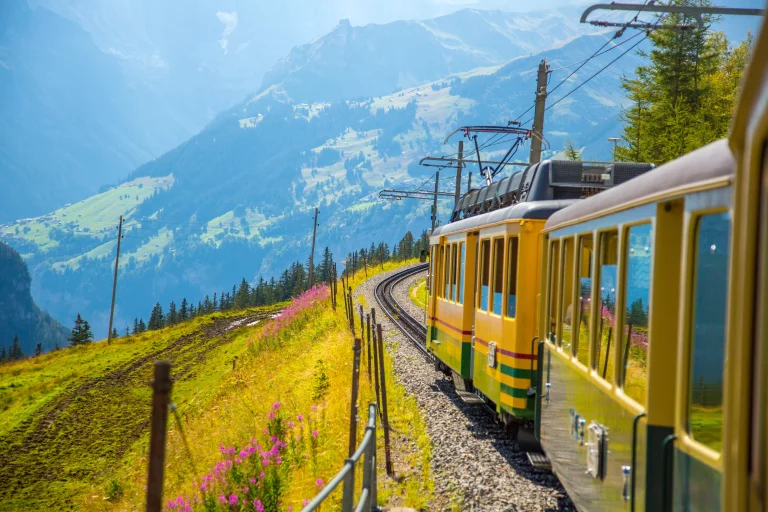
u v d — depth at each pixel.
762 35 2.22
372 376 17.22
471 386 14.03
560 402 7.86
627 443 5.14
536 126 20.11
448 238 15.82
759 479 2.29
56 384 49.59
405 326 28.41
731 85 36.09
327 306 36.41
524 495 8.70
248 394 21.72
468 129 20.44
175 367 48.78
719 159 3.75
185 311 170.50
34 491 28.95
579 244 7.20
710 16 30.20
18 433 38.81
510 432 11.41
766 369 2.30
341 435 12.69
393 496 9.23
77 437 37.34
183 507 9.75
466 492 8.97
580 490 6.76
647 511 4.60
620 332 5.50
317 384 17.73
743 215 2.56
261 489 9.24
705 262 3.84
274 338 33.59
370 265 83.56
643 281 4.99
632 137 35.12
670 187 4.45
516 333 10.12
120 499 19.75
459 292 14.23
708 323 3.76
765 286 2.35
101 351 60.81
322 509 9.20
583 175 10.77
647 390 4.68
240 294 168.75
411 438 12.03
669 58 32.78
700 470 3.75
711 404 3.67
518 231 10.29
